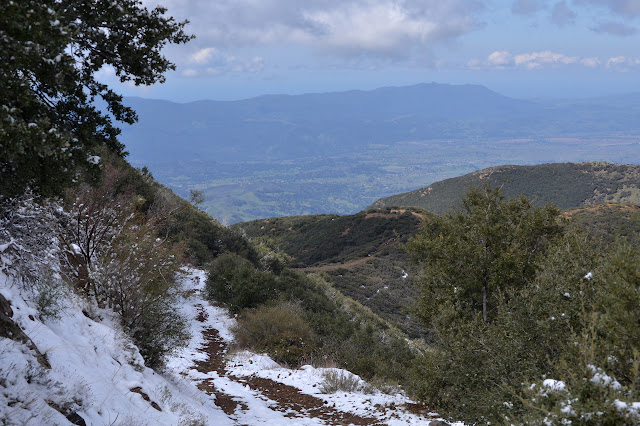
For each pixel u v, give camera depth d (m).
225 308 22.44
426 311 13.16
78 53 5.19
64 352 6.04
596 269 6.73
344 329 21.38
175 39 5.69
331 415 9.90
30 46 3.33
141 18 5.35
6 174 4.43
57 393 4.95
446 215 14.26
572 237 8.52
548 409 4.39
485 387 7.94
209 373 12.85
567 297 7.15
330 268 69.25
